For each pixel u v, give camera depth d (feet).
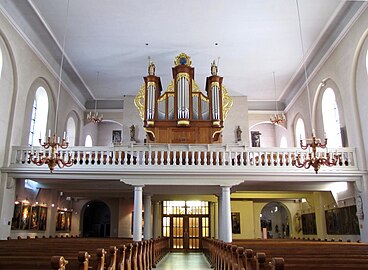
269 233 92.43
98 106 75.10
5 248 23.50
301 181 43.70
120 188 50.52
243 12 44.70
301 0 42.22
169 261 48.91
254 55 55.67
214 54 55.62
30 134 51.24
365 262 15.61
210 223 71.15
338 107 49.98
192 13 45.03
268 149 42.96
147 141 56.29
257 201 71.26
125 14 45.16
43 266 14.74
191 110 54.39
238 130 68.90
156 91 55.77
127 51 54.60
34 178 42.88
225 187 42.19
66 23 46.78
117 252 20.88
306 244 31.40
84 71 61.11
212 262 41.11
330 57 51.29
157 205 66.28
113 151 42.88
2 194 41.37
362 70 43.42
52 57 55.16
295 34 49.60
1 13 40.34
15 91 44.68
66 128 63.82
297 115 68.64
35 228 51.19
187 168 41.91
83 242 33.35
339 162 43.32
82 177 42.34
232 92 70.59
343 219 48.60
